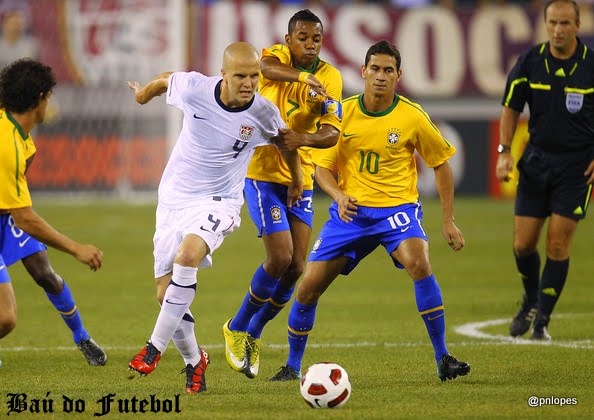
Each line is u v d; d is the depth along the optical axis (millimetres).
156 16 87188
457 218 77312
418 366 28125
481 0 91938
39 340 33906
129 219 76000
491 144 91938
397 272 54000
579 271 52344
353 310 40562
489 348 31031
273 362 29578
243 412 21609
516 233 34125
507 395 23469
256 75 23141
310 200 28625
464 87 91438
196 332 35469
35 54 87625
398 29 91062
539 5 91750
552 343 32031
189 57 87938
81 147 88812
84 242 63906
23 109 22891
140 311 40469
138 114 88500
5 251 27562
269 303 27938
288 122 28062
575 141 33031
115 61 87812
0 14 87062
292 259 28078
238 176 24672
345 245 26125
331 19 90062
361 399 23125
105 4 87438
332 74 27797
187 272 23109
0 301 23125
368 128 26000
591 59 33000
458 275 51281
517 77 33562
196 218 23859
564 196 33062
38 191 88938
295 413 21453
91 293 45562
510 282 48781
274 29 88438
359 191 26312
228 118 23656
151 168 89250
